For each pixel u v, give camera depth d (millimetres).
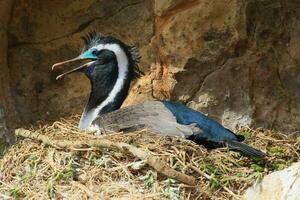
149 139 9445
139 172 9156
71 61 10859
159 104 10234
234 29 10891
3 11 11117
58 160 9484
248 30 10984
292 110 11117
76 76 11688
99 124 10055
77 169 9352
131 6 11578
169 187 8938
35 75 11578
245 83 11078
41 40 11586
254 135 10781
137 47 11500
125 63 10906
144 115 9969
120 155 9289
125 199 8789
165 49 11047
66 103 11617
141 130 9594
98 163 9312
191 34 10938
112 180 9156
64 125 10586
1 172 9883
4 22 11234
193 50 10961
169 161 9156
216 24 10914
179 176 8938
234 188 9180
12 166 9812
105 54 10836
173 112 10016
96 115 10719
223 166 9375
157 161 8984
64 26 11602
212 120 10086
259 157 9688
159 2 11000
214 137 9812
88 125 10641
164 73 11211
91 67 10875
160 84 11227
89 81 11656
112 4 11594
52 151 9633
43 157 9633
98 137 9602
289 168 8969
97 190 9000
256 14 10992
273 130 10977
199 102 11078
